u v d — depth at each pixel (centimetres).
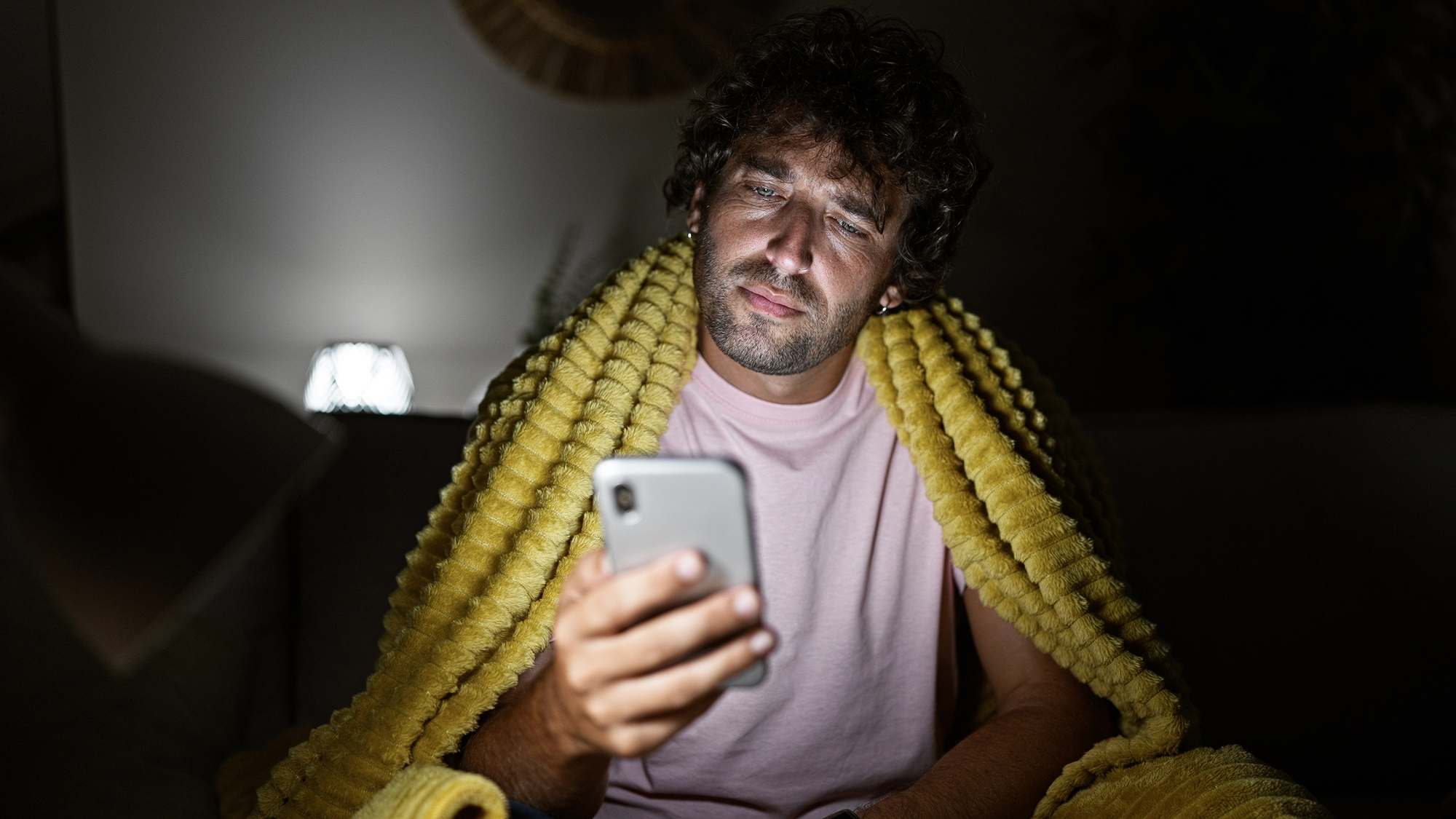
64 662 100
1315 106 241
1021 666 109
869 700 110
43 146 264
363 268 272
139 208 264
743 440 110
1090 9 271
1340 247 242
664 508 62
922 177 112
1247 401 252
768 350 106
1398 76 253
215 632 119
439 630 97
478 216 273
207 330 270
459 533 101
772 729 107
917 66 115
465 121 270
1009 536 106
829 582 110
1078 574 105
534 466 101
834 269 105
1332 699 138
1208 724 137
